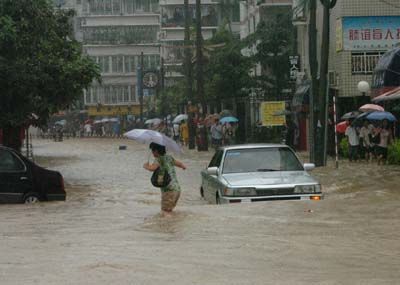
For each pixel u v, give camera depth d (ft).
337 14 172.55
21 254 50.72
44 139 403.13
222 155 83.46
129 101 487.20
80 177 135.54
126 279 42.09
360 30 169.27
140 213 75.46
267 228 61.57
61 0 466.70
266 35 218.18
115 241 56.34
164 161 71.20
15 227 65.26
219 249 52.34
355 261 48.01
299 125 195.11
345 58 169.68
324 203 75.10
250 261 47.98
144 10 488.02
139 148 260.42
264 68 227.20
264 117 194.80
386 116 135.03
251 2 274.57
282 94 215.10
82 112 488.85
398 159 132.87
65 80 125.08
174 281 41.65
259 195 75.61
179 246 53.62
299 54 207.72
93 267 45.65
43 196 88.58
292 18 205.26
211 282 41.39
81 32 492.13
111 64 488.02
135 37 486.79
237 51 234.17
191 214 69.87
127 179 130.72
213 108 307.78
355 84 169.68
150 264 46.80
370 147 142.61
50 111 134.92
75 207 82.89
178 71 403.54
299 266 46.32
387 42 169.68
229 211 70.85
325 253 50.80
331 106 169.58
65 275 43.24
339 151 160.76
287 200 75.77
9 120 121.39
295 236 57.72
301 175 79.20
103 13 487.61
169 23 428.97
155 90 388.78
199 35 224.74
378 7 169.17
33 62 119.85
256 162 81.92
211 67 248.52
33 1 114.52
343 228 61.36
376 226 62.28
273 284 40.93
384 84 137.90
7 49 114.11
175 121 291.17
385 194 86.02
